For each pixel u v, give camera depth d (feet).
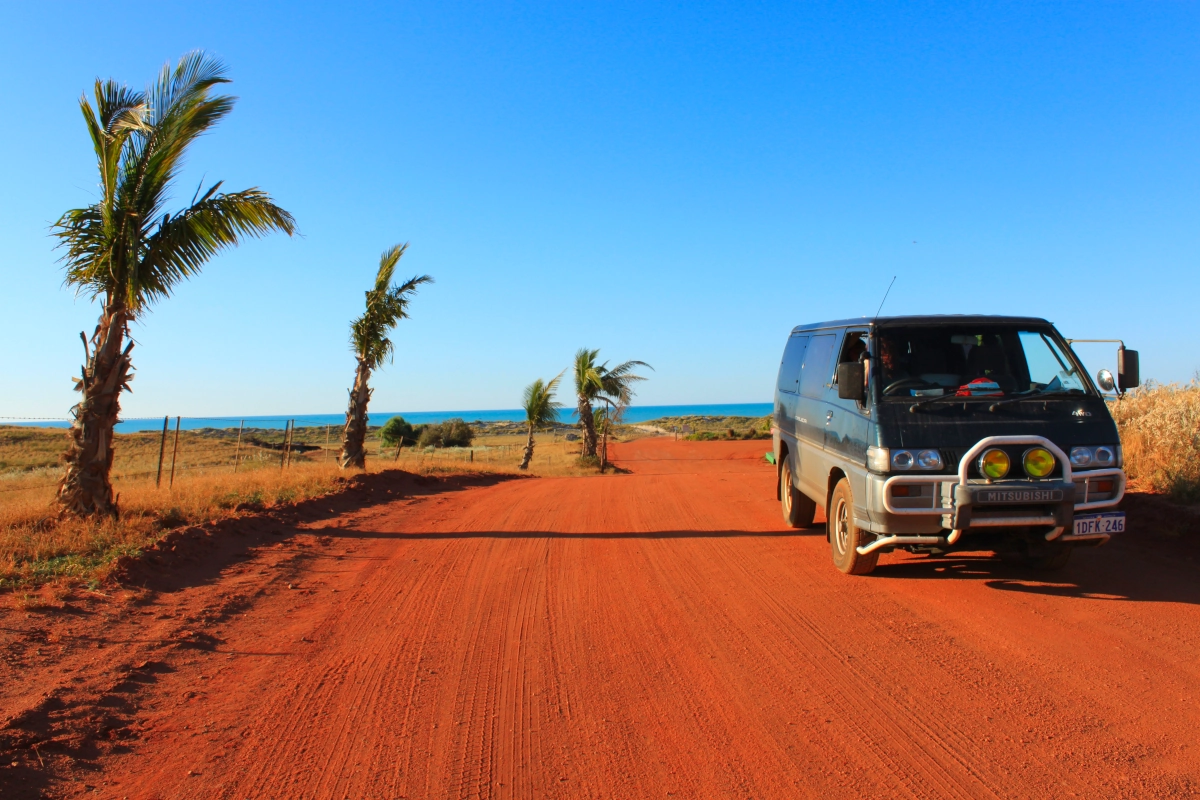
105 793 11.91
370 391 59.31
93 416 29.01
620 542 30.81
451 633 19.66
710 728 13.56
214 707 15.28
